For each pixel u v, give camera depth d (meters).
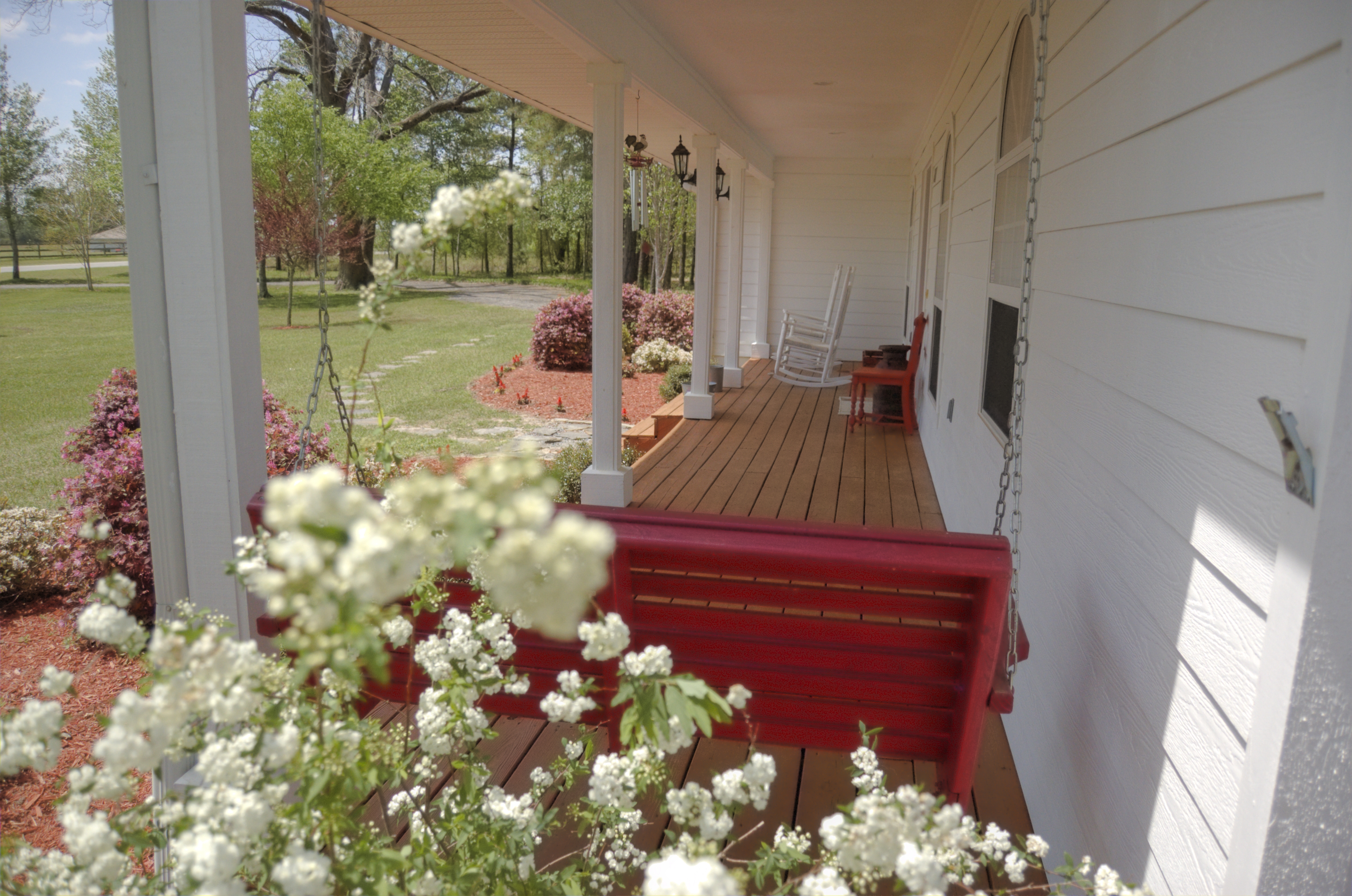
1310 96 1.08
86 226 10.94
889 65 5.93
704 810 1.28
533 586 0.78
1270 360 1.17
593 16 4.15
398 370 14.80
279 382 13.55
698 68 6.23
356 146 20.95
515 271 39.72
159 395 2.03
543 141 30.39
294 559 0.86
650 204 26.55
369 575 0.82
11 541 4.86
